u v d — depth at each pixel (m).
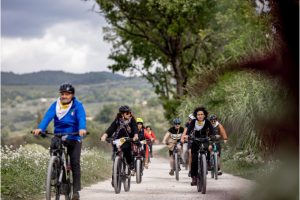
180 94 46.62
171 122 46.53
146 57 49.41
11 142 40.50
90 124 47.28
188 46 46.34
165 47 47.25
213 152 16.38
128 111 12.85
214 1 42.41
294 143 1.29
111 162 26.56
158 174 21.66
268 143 1.36
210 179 16.70
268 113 1.36
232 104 12.58
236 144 8.37
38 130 8.71
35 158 15.52
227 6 40.97
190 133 12.81
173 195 11.98
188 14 43.00
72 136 9.00
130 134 12.91
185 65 47.03
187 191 13.15
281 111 1.32
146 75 49.44
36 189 11.97
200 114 12.68
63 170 8.98
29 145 27.50
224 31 41.47
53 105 8.98
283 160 1.30
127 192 13.04
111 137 12.98
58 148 8.74
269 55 1.39
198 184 12.71
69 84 8.97
